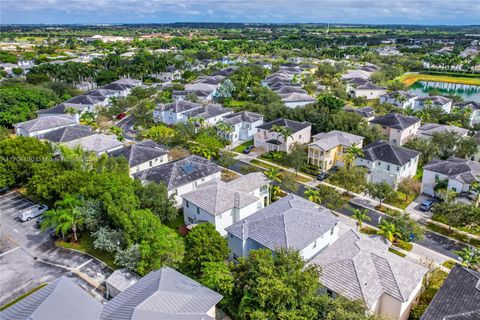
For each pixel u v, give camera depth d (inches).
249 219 1945.1
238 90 5693.9
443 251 2032.5
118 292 1628.9
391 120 3656.5
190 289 1391.5
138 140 3843.5
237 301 1503.4
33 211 2346.2
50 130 3678.6
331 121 3703.3
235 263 1893.5
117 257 1759.4
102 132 3865.7
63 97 5206.7
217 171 2637.8
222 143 3617.1
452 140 3248.0
